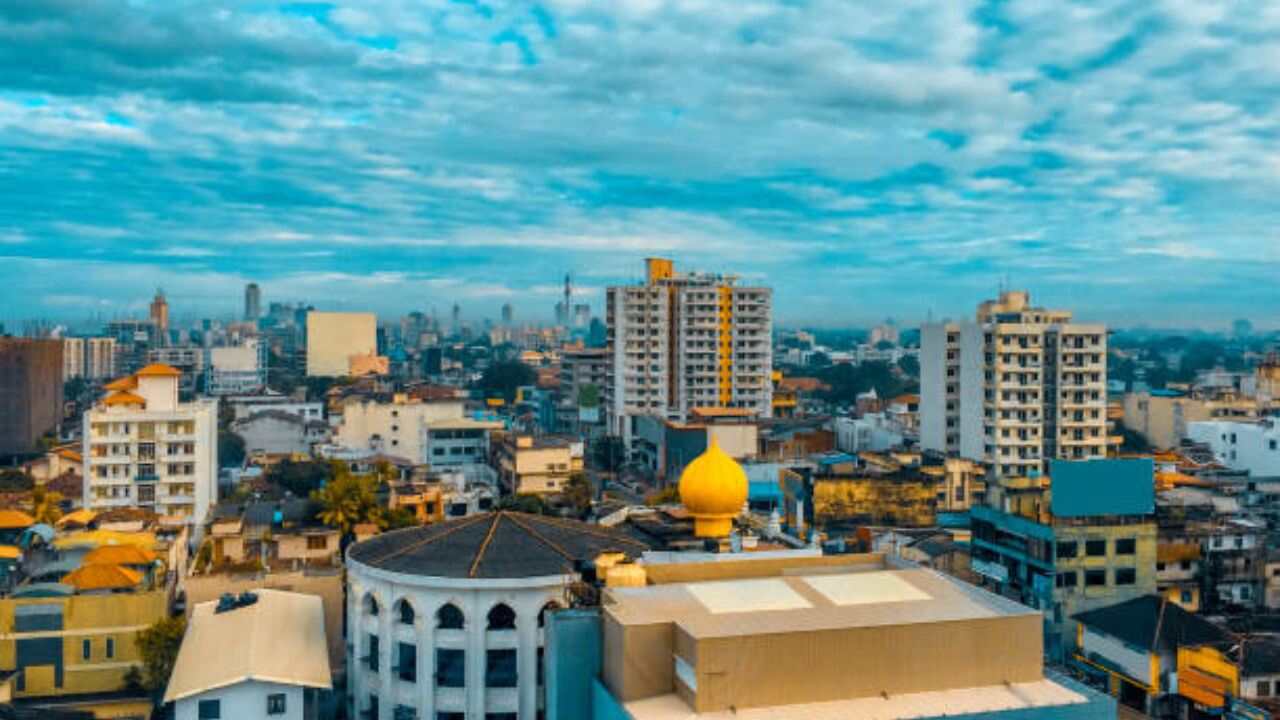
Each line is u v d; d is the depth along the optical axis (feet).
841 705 144.56
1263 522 393.50
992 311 549.95
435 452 635.66
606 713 150.10
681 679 147.23
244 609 253.44
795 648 144.56
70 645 264.72
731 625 147.64
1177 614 279.49
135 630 267.39
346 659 260.83
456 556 241.96
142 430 426.51
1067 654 301.02
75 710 251.80
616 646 151.02
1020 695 148.56
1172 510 328.49
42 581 302.25
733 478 256.93
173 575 325.01
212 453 481.46
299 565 311.47
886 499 433.07
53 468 555.28
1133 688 273.33
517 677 230.89
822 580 172.55
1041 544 307.78
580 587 175.94
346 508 367.25
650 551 239.71
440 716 231.30
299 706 222.89
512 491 553.23
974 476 456.04
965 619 152.15
